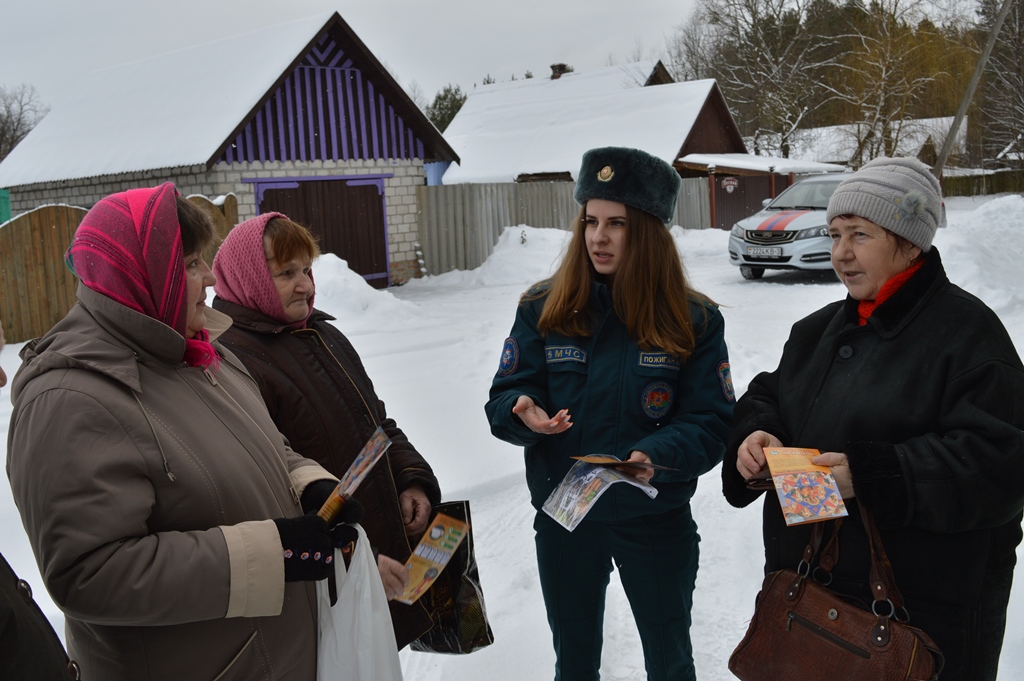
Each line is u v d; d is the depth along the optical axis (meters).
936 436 1.84
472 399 6.45
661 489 2.44
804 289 12.49
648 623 2.56
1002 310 9.62
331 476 2.14
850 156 33.41
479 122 27.67
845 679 1.83
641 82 28.75
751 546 3.99
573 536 2.57
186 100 15.19
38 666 1.38
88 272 1.69
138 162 14.06
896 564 1.91
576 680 2.63
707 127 25.17
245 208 13.76
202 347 1.87
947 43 31.84
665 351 2.45
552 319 2.55
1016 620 3.05
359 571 1.96
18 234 9.75
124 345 1.70
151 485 1.63
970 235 12.94
